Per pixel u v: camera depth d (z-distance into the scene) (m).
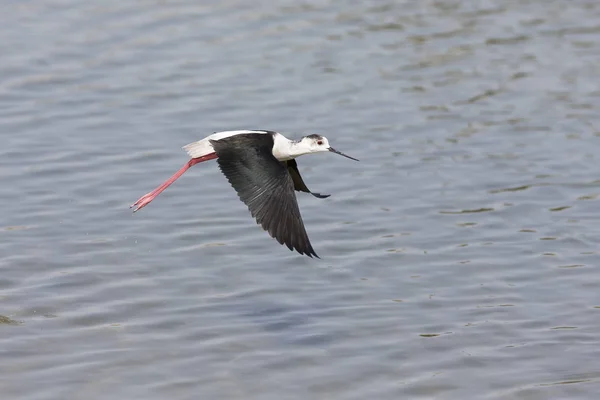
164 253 13.91
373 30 21.92
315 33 21.69
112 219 14.87
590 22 22.52
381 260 13.73
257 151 9.97
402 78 19.86
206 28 21.80
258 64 20.28
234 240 14.32
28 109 18.36
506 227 14.70
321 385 10.72
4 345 11.38
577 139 17.58
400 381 10.81
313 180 16.34
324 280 13.20
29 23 21.80
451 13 22.88
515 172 16.45
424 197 15.67
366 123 18.11
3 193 15.49
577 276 13.20
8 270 13.23
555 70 20.25
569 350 11.44
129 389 10.57
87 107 18.52
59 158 16.66
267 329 11.90
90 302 12.52
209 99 18.89
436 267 13.53
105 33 21.41
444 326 11.99
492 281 13.13
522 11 23.06
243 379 10.81
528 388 10.66
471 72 20.17
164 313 12.28
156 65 20.16
